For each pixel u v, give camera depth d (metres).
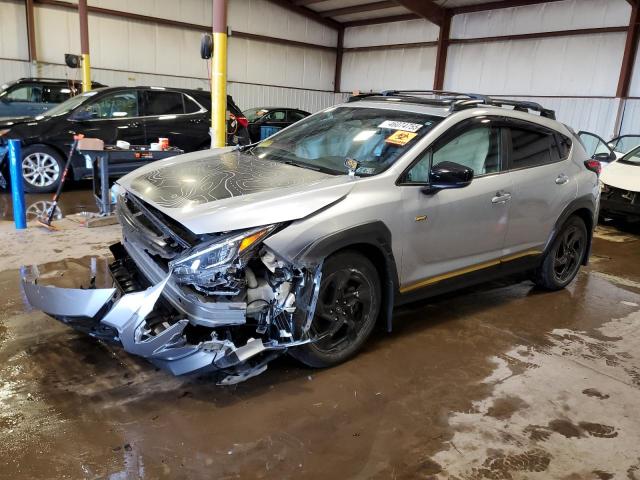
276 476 2.22
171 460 2.28
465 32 16.91
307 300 2.79
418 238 3.30
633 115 13.17
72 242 5.15
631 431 2.72
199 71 17.89
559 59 14.63
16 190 5.43
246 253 2.57
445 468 2.35
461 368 3.26
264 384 2.93
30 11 14.46
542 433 2.65
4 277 4.17
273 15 19.22
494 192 3.73
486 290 4.73
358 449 2.44
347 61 21.25
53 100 12.03
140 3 16.22
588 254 4.93
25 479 2.11
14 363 2.96
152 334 2.59
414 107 3.81
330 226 2.81
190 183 3.05
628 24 13.12
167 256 2.71
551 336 3.83
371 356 3.33
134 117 8.18
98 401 2.66
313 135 3.88
